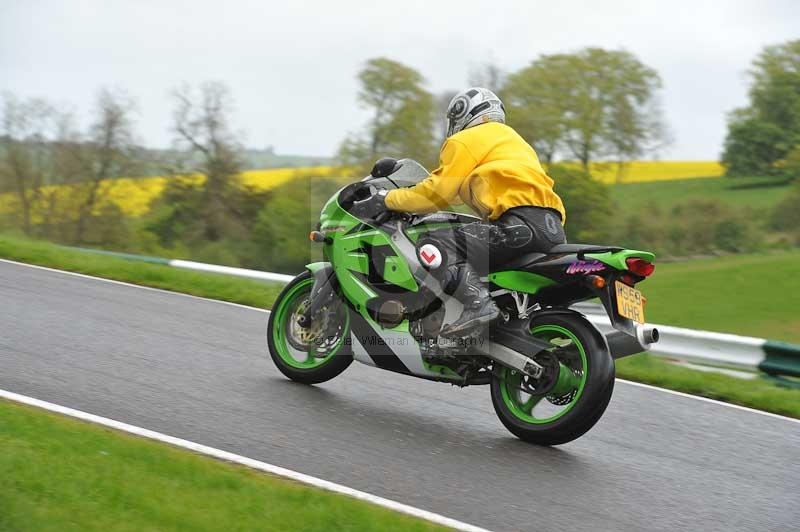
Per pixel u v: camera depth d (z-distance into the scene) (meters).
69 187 73.00
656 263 76.38
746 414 12.75
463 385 10.63
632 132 76.19
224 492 7.44
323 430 9.85
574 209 74.62
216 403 10.45
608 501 8.53
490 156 10.55
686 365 16.34
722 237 78.44
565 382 9.84
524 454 9.77
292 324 11.99
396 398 11.66
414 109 66.69
